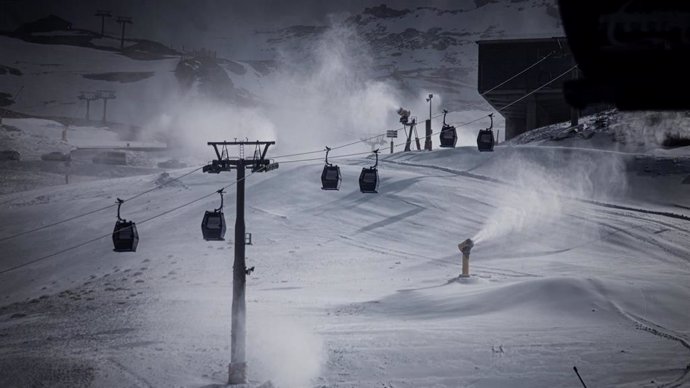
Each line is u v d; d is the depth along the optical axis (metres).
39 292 58.38
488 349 30.25
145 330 37.16
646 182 79.50
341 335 33.69
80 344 34.16
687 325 34.09
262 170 27.42
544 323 35.03
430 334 33.22
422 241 66.81
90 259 66.69
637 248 59.31
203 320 39.53
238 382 26.69
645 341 31.05
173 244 68.94
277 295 47.69
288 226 72.75
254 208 79.31
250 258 62.56
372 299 45.00
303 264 60.16
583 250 60.03
